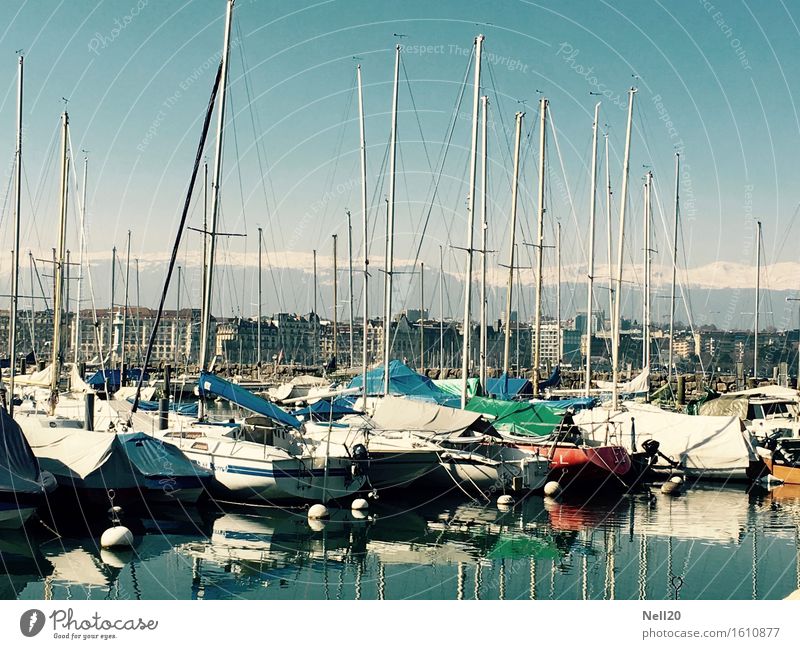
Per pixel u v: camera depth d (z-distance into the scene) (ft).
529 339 382.01
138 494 102.37
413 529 103.24
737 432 138.00
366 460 114.52
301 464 108.99
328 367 299.38
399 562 89.04
